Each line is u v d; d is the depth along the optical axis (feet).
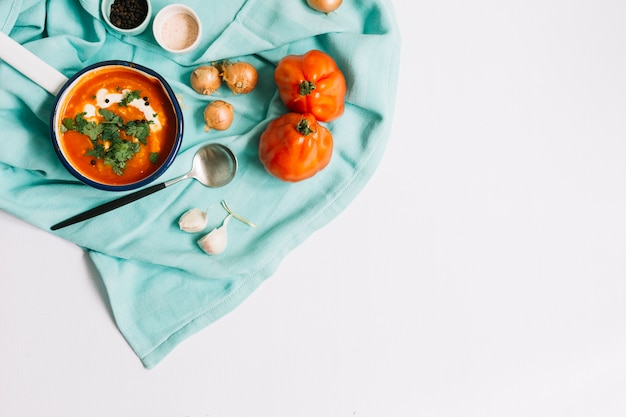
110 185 2.89
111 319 3.13
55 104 2.88
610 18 3.36
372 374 3.24
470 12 3.30
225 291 3.13
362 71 3.06
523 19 3.33
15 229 3.10
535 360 3.31
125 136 2.99
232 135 3.15
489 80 3.32
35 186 3.07
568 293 3.34
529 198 3.33
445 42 3.29
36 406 3.10
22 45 3.01
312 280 3.21
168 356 3.15
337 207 3.19
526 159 3.33
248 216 3.15
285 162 2.98
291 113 3.02
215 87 3.08
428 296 3.27
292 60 3.00
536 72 3.34
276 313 3.20
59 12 3.06
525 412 3.29
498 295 3.31
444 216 3.29
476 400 3.28
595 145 3.36
